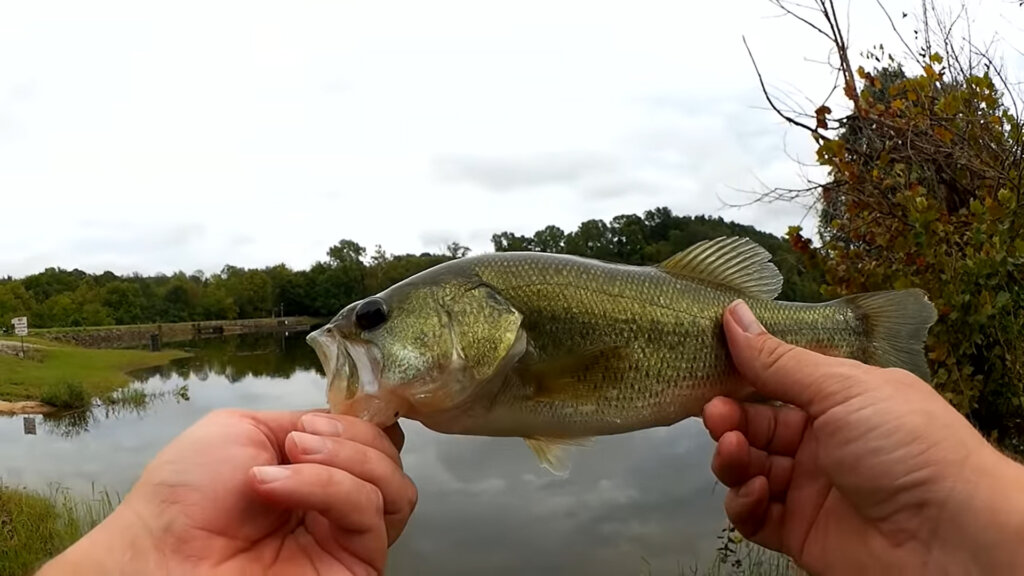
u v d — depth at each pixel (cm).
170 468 23
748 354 32
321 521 24
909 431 27
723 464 33
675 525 121
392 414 31
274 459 25
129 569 21
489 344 32
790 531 34
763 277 36
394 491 24
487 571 106
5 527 121
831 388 29
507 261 33
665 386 33
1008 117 65
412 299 31
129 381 405
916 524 27
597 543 116
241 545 23
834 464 29
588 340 32
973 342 61
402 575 106
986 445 27
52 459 217
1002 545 24
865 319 37
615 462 157
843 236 77
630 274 34
